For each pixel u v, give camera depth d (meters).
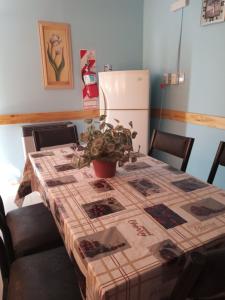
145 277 0.67
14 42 2.70
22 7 2.65
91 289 0.69
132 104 2.94
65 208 1.01
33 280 1.00
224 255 0.56
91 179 1.30
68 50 2.96
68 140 2.15
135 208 1.00
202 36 2.38
